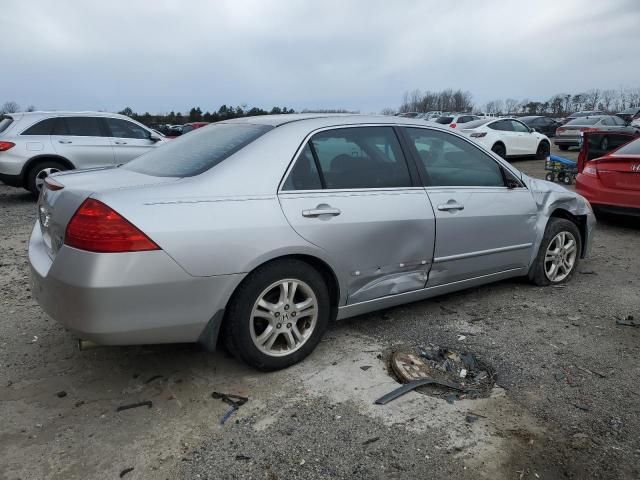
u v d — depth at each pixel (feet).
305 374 10.05
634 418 8.76
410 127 12.21
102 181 9.59
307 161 10.22
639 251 19.80
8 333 11.66
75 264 8.07
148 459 7.65
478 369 10.39
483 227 12.84
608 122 70.28
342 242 10.23
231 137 10.61
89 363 10.41
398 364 10.32
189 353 10.85
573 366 10.52
